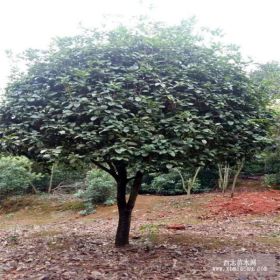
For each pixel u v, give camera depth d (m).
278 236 7.84
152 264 5.59
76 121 5.26
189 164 5.38
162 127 5.17
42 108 5.57
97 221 11.77
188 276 4.99
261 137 5.95
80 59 5.92
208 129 5.15
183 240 7.38
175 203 13.04
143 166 5.01
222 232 8.54
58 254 6.43
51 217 13.62
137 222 10.64
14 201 16.05
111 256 6.14
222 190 14.92
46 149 4.93
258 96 6.56
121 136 4.95
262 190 14.62
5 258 6.27
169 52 6.00
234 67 6.38
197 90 5.53
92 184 14.17
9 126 5.75
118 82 5.39
